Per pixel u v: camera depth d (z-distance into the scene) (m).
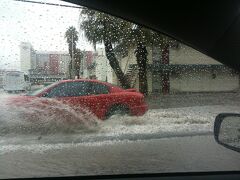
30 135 7.91
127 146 5.38
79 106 9.21
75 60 8.22
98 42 4.96
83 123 8.84
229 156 3.79
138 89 5.19
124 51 4.95
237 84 4.11
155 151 4.64
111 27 4.54
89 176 2.98
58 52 8.38
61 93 9.37
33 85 10.10
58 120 8.74
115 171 3.57
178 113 7.74
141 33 3.84
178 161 3.74
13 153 4.91
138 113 9.13
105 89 9.63
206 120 6.64
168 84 5.02
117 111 9.67
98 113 9.40
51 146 5.82
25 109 8.62
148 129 7.88
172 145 5.03
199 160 3.70
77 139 6.96
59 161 4.19
